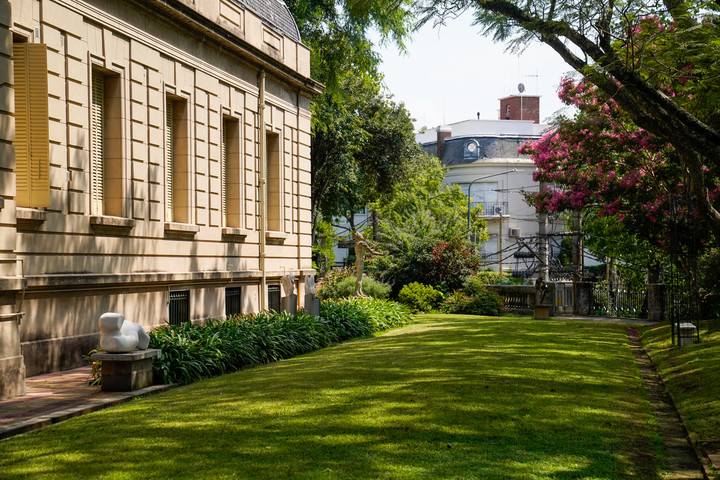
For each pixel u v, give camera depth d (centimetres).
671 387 1027
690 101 1361
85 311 1304
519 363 1174
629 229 2303
